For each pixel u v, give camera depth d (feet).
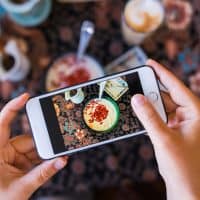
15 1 1.84
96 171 1.90
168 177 1.52
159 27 1.91
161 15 1.83
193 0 1.94
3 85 1.91
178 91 1.59
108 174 1.90
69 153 1.57
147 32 1.82
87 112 1.57
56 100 1.55
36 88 1.90
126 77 1.54
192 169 1.49
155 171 1.90
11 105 1.60
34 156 1.81
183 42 1.93
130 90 1.55
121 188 2.40
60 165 1.58
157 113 1.47
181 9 1.93
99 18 1.94
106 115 1.57
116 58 1.93
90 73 1.86
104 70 1.90
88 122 1.57
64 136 1.57
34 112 1.55
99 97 1.56
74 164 1.90
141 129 1.57
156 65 1.60
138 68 1.53
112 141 1.57
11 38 1.92
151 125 1.46
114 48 1.93
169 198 1.56
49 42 1.93
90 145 1.57
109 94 1.55
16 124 1.89
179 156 1.48
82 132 1.57
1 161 1.67
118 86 1.55
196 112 1.56
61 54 1.92
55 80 1.87
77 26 1.94
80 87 1.55
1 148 1.66
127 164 1.90
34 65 1.92
